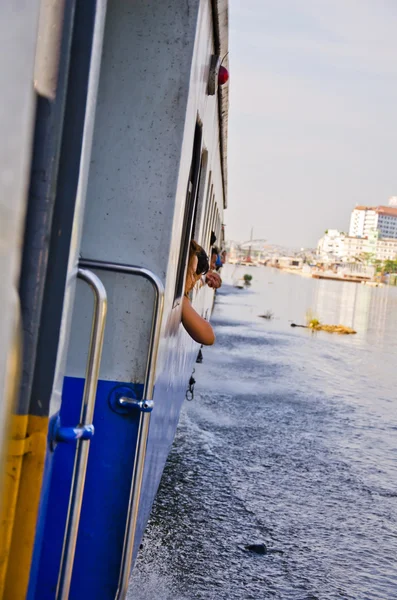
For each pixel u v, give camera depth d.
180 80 2.79
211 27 3.80
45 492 1.64
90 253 2.83
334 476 7.97
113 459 2.79
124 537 2.68
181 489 6.86
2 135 1.43
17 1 1.44
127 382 2.80
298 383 13.91
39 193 1.51
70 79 1.54
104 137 2.81
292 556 5.67
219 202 12.80
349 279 133.75
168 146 2.81
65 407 2.77
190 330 4.35
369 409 12.08
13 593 1.59
